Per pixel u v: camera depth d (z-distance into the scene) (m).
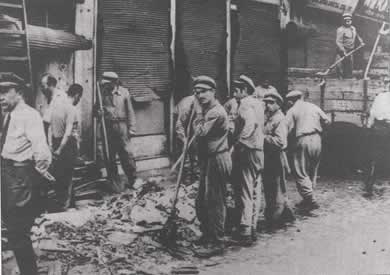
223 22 9.98
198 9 9.43
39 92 6.83
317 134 6.95
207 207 5.38
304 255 5.27
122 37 8.05
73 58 7.24
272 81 11.16
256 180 5.71
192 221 6.12
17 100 4.46
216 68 9.92
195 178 8.09
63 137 6.14
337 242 5.70
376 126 8.27
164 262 4.97
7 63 5.70
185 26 9.20
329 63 12.74
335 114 9.18
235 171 5.59
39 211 4.50
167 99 8.96
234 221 5.89
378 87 8.70
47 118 6.18
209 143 5.29
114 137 7.45
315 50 12.29
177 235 5.62
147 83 8.52
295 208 7.16
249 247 5.54
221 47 10.00
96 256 4.94
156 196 7.07
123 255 5.00
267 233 6.07
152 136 8.75
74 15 7.28
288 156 8.31
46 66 6.92
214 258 5.17
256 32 10.78
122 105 7.44
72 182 6.35
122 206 6.48
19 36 5.80
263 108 5.75
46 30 6.56
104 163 7.52
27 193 4.35
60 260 4.79
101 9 7.70
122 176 7.98
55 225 5.56
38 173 4.45
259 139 5.57
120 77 8.07
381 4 13.00
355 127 8.87
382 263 5.03
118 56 8.02
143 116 8.59
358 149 8.84
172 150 8.97
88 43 7.11
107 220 5.95
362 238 5.86
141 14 8.33
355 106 8.95
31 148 4.39
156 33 8.63
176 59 9.08
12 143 4.32
